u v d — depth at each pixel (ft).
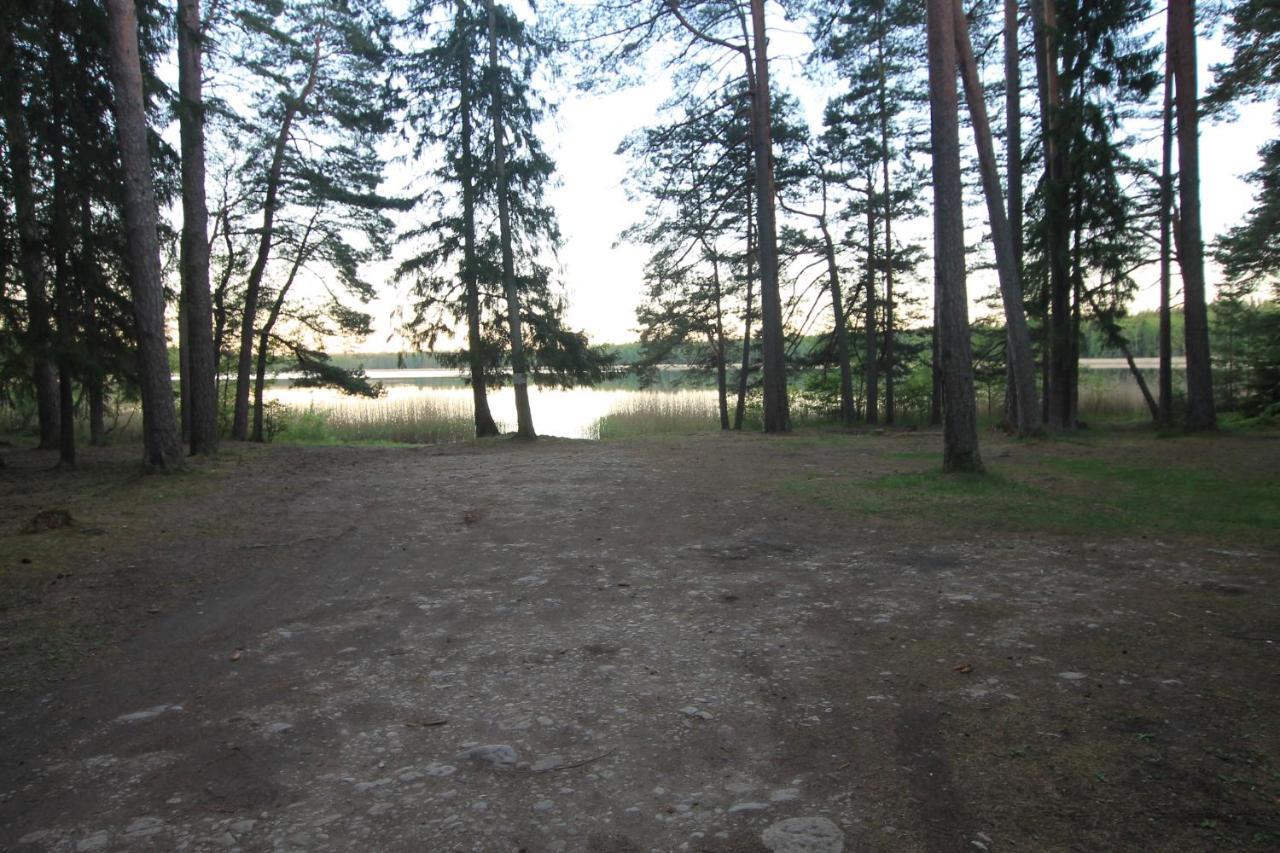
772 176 70.90
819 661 13.92
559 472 42.16
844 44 65.36
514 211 69.10
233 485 37.76
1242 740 10.42
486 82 66.59
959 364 34.47
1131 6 57.72
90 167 43.93
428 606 18.02
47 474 43.52
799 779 9.86
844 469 40.11
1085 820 8.71
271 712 12.34
